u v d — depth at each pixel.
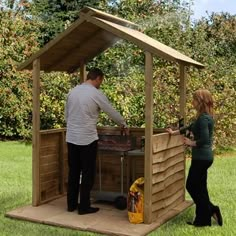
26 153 11.85
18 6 15.20
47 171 7.12
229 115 12.09
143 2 15.70
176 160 6.86
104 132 7.61
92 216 6.38
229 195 7.73
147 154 6.02
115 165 7.34
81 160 6.46
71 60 7.32
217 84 12.51
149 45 5.85
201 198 6.05
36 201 6.83
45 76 13.24
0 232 5.77
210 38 15.36
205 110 6.02
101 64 14.23
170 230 5.91
